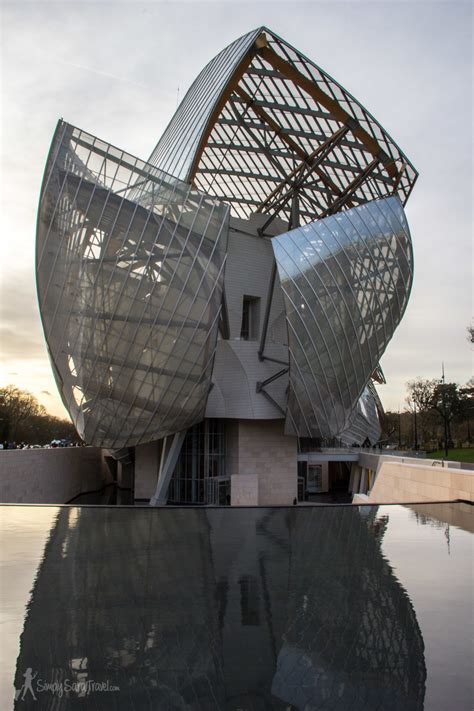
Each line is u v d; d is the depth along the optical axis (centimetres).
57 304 2892
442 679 466
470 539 1133
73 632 580
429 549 1026
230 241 4159
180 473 4234
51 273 2825
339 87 3125
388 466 2472
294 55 3017
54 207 2697
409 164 3681
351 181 4094
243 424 4022
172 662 502
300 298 3400
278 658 509
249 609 657
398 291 3897
